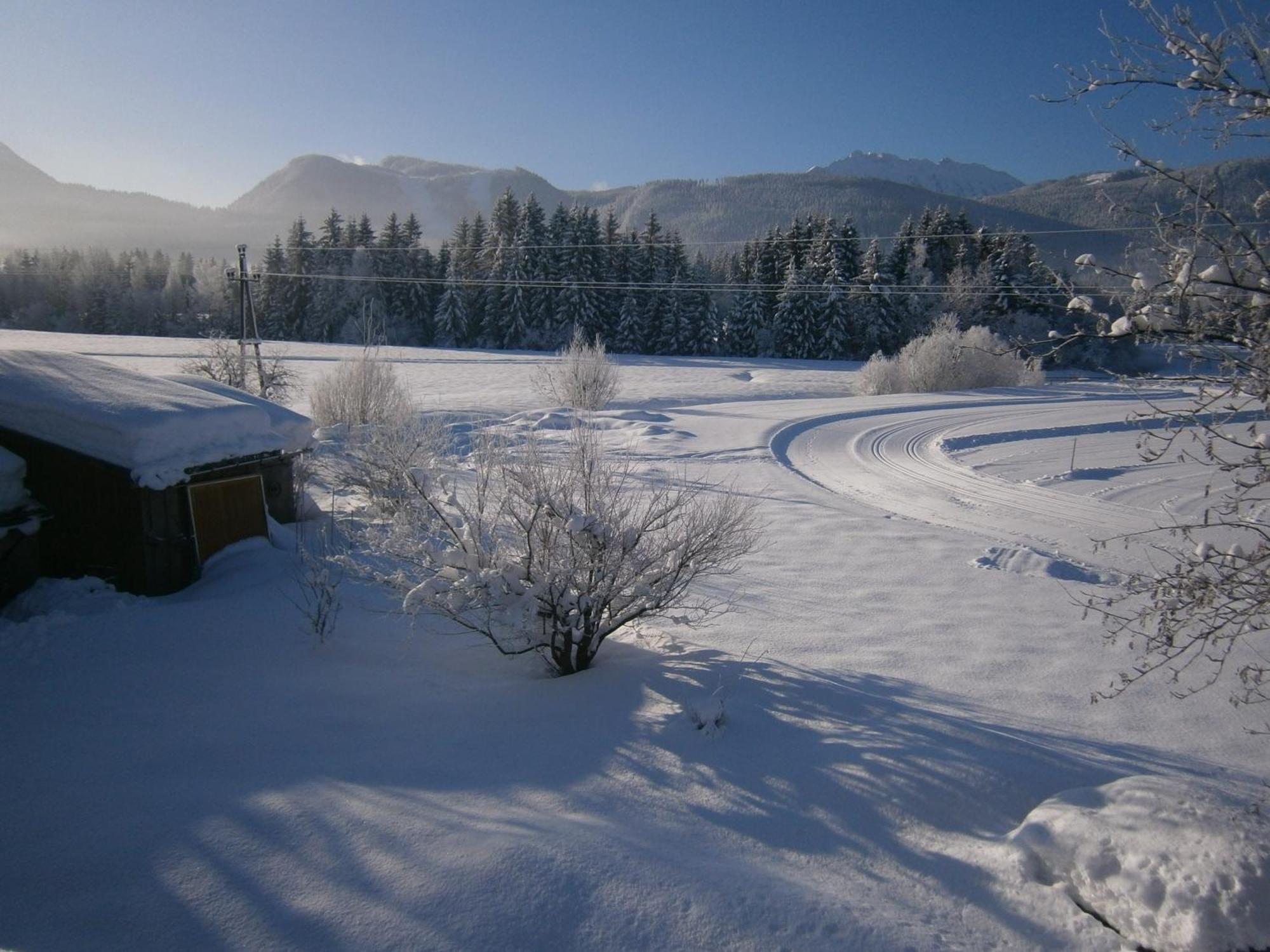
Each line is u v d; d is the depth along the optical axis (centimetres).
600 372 3045
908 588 979
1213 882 341
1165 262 341
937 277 6981
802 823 420
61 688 643
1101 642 773
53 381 968
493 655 713
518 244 6750
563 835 389
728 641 748
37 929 332
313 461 1402
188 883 358
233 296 7488
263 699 615
